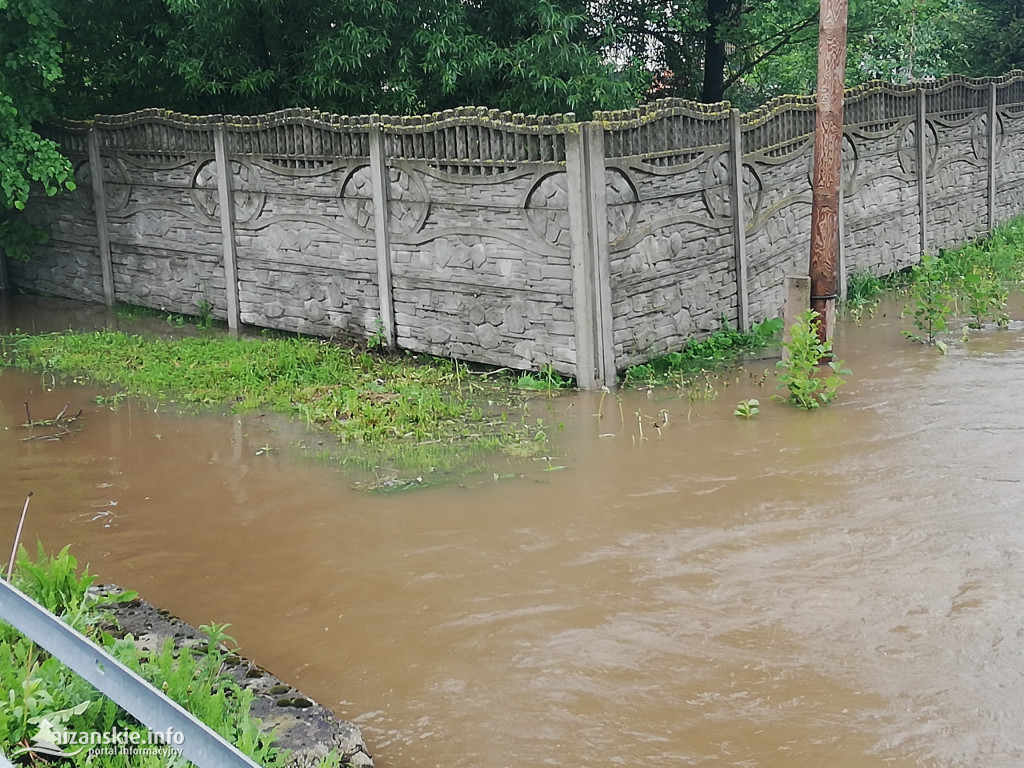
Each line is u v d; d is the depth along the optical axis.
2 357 11.47
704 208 10.40
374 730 4.70
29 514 7.25
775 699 4.79
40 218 14.47
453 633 5.48
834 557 6.11
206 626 5.36
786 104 11.35
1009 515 6.54
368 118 10.62
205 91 15.36
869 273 13.19
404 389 9.67
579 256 9.24
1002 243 15.14
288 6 15.30
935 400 8.78
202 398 9.80
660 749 4.48
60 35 14.96
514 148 9.52
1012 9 21.66
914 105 13.70
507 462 7.89
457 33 15.23
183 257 12.93
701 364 10.21
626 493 7.19
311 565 6.33
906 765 4.30
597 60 16.02
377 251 10.88
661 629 5.42
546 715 4.75
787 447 7.89
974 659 5.04
